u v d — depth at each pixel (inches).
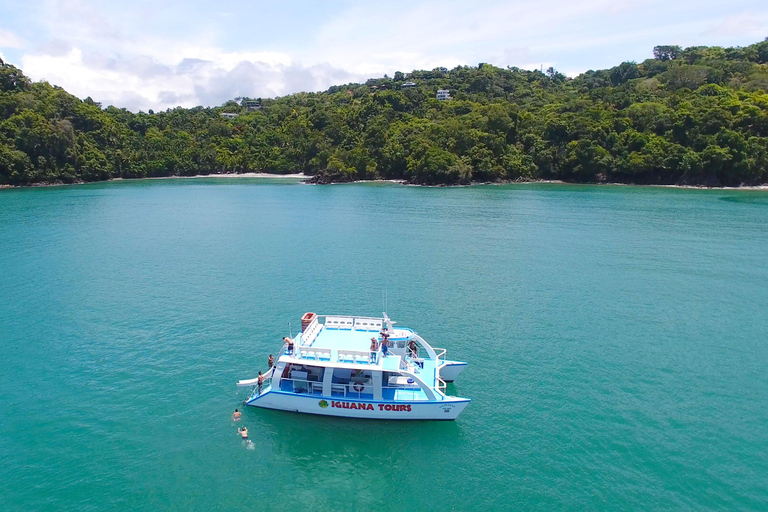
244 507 1259.8
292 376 1635.1
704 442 1498.5
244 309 2512.3
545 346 2116.1
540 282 2984.7
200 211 5861.2
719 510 1246.9
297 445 1485.0
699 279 3046.3
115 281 2984.7
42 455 1433.3
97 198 7096.5
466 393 1749.5
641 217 5221.5
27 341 2145.7
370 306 2556.6
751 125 7770.7
